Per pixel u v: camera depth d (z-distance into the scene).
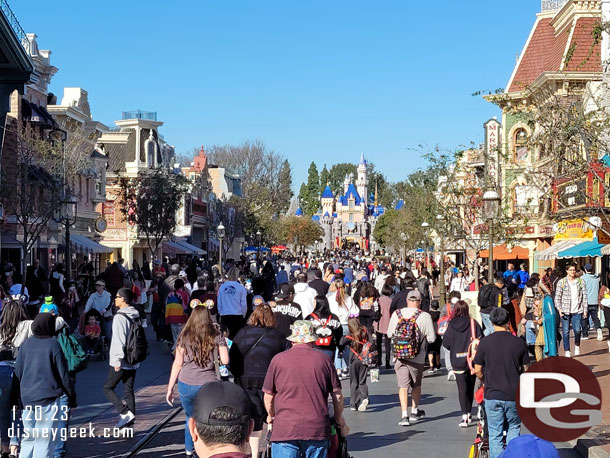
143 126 69.06
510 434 9.00
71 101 52.75
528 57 42.94
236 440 3.89
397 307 18.41
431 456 10.45
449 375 17.36
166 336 21.61
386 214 127.56
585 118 15.90
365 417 13.22
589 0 37.50
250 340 9.42
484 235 32.03
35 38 45.66
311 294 15.88
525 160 41.56
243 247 88.31
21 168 32.88
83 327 20.00
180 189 55.19
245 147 97.44
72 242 49.28
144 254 69.19
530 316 17.92
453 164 35.66
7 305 9.86
